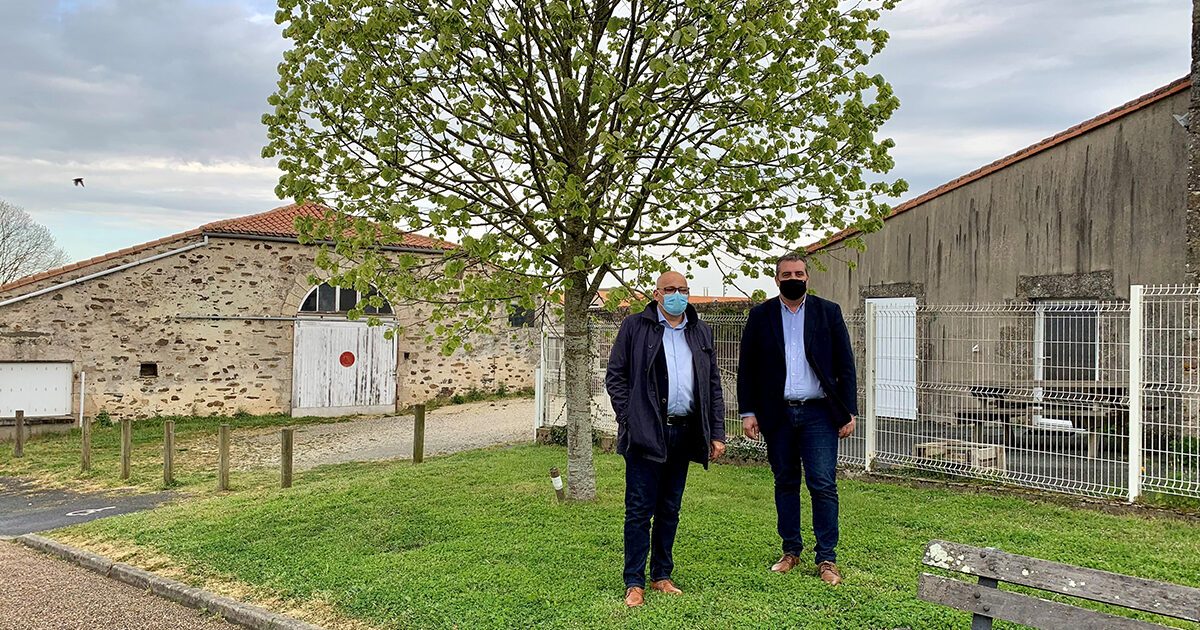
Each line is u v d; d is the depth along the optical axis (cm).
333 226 772
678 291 486
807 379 512
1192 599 264
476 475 982
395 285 740
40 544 788
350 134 756
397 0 715
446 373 2264
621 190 717
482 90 767
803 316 519
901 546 586
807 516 702
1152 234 1046
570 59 781
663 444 477
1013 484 789
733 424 1040
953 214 1312
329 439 1659
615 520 700
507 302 791
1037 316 1166
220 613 542
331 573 576
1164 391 727
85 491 1166
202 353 1908
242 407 1952
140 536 755
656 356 484
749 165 716
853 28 752
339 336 2086
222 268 1933
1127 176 1078
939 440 895
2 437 1681
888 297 1424
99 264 1805
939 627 414
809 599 464
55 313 1750
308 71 709
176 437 1694
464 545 631
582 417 800
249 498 935
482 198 759
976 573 313
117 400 1811
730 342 1048
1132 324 731
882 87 720
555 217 725
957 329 1241
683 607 460
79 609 568
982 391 965
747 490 831
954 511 717
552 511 748
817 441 511
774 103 720
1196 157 982
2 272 4016
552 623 452
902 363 896
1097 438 816
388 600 507
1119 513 710
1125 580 280
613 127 762
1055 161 1165
